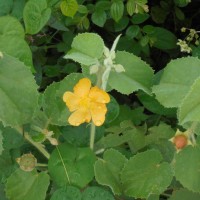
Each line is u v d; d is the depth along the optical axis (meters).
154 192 0.39
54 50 0.64
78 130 0.42
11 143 0.41
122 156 0.40
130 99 0.62
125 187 0.39
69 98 0.36
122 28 0.60
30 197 0.39
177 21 0.68
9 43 0.40
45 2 0.48
